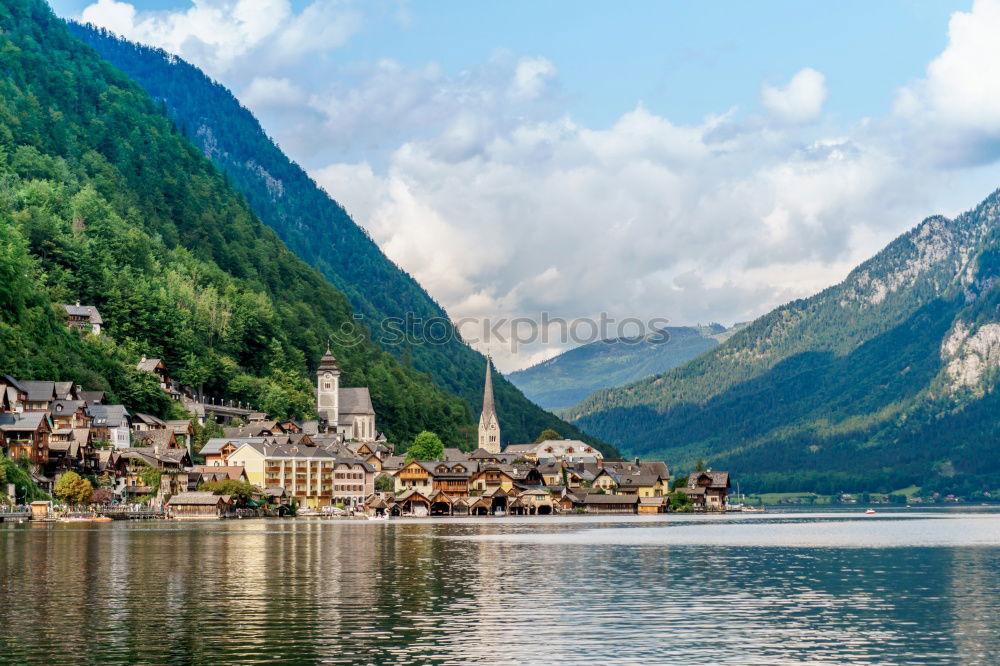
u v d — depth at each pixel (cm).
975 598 9512
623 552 14538
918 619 8319
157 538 16925
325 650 7038
